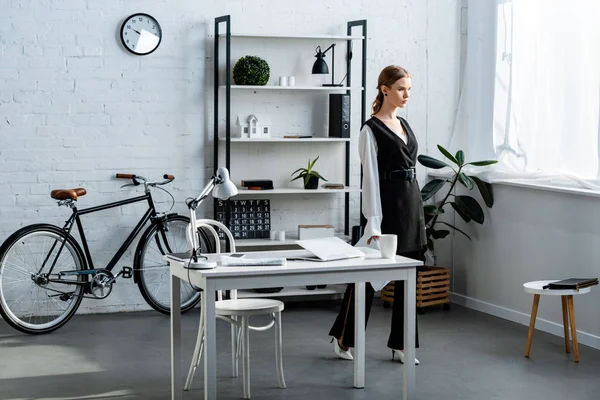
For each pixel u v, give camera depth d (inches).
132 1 237.6
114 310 242.7
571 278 202.5
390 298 247.4
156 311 243.8
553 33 225.8
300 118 254.2
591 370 181.6
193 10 242.5
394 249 154.1
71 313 221.8
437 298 244.4
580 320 205.9
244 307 159.6
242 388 167.6
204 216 249.0
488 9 251.1
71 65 234.1
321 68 244.7
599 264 199.2
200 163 246.7
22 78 230.8
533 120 233.6
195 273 139.9
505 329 220.7
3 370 181.5
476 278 247.6
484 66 253.0
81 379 174.7
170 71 242.1
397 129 180.4
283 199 255.3
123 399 161.2
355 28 258.2
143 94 240.4
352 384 170.9
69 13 233.0
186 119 244.5
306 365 184.9
